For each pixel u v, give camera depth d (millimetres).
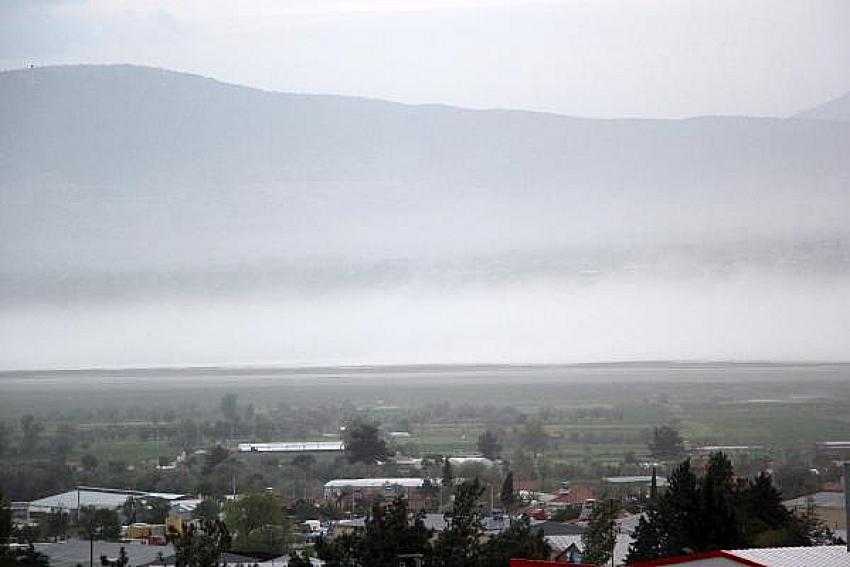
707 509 100375
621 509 153375
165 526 154000
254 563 115250
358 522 152500
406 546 95875
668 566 67125
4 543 123938
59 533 156750
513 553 98188
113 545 132750
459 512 99000
